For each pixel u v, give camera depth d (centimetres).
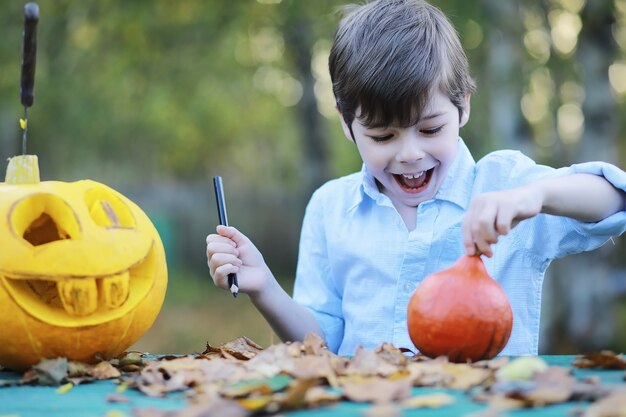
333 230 327
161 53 961
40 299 232
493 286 219
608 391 173
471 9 793
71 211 229
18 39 925
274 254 2103
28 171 240
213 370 205
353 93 278
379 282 311
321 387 192
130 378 212
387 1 303
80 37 958
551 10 816
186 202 2189
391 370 201
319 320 321
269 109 1546
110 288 227
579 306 895
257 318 1419
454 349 215
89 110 1034
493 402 170
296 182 2008
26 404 188
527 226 297
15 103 980
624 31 912
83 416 175
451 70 282
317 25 911
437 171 292
